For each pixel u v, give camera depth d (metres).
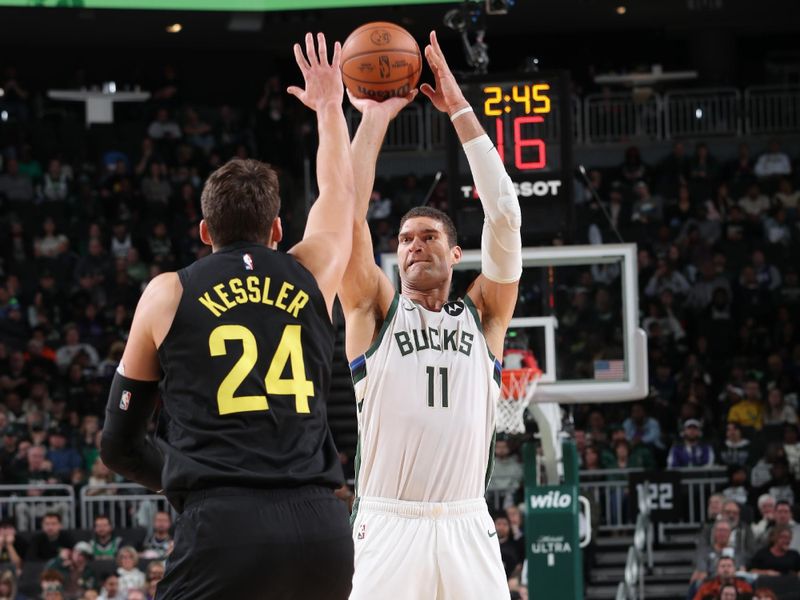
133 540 17.52
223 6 24.73
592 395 11.91
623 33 30.88
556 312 12.37
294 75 31.50
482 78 11.86
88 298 23.58
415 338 5.67
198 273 4.59
